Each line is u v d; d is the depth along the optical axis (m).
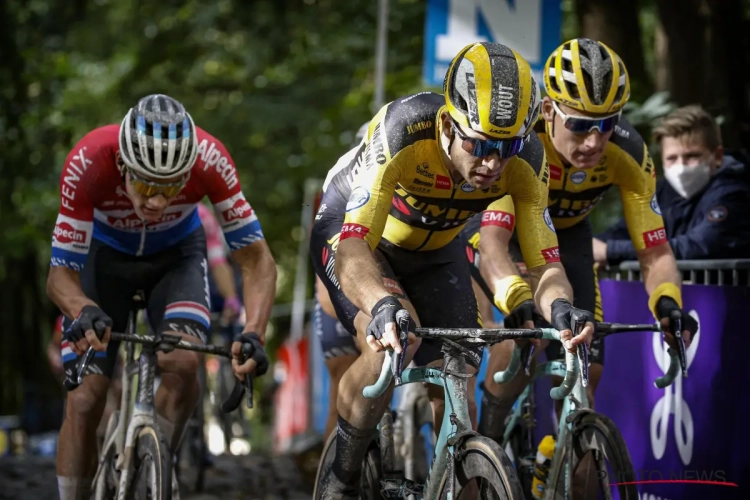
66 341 6.66
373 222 5.36
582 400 6.13
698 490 6.67
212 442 20.16
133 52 19.45
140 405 6.23
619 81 6.14
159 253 7.12
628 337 7.88
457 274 6.30
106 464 6.54
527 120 4.96
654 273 6.46
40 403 21.08
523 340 5.62
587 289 7.15
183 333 6.62
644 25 17.64
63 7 19.77
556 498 6.07
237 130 18.81
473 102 4.93
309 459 12.20
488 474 4.77
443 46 11.09
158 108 6.06
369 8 16.84
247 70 17.28
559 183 6.73
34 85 19.72
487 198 5.72
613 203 11.73
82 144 6.54
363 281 5.07
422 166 5.49
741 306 6.22
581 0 12.44
